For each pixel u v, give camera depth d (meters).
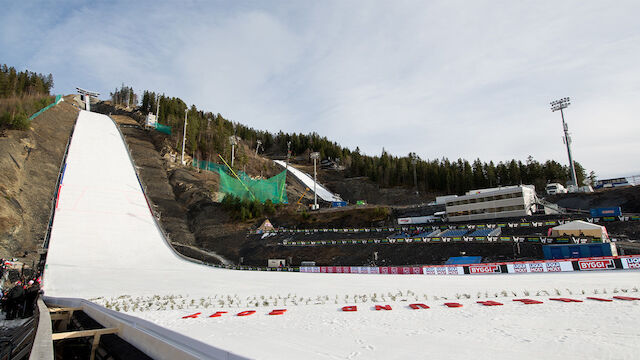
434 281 27.09
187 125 118.19
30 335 10.36
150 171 84.38
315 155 86.00
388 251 48.56
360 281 29.08
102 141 89.19
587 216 51.88
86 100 137.12
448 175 131.25
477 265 33.91
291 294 21.06
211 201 76.88
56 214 52.66
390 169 144.88
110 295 23.56
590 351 6.31
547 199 71.44
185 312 14.73
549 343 7.10
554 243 38.53
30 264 39.41
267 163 140.00
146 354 9.52
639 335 7.48
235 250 60.66
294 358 6.55
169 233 62.03
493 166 132.38
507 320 10.11
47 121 86.75
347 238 59.03
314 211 75.38
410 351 6.92
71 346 13.42
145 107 148.00
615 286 19.02
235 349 7.44
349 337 8.65
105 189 65.00
